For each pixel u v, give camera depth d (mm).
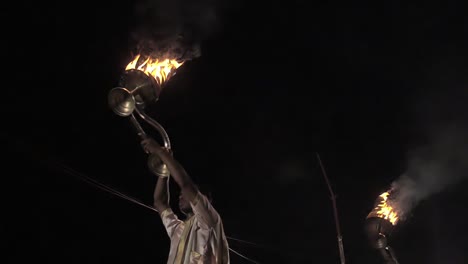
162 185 4242
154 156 4148
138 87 3881
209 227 3764
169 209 4199
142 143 3854
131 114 3885
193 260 3707
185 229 3881
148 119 3941
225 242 3844
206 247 3727
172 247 3947
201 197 3736
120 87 3799
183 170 3736
